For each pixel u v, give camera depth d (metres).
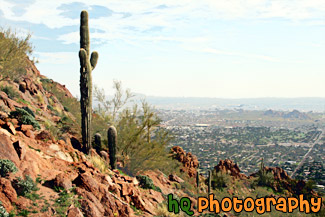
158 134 27.64
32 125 18.53
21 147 14.09
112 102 32.78
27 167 13.77
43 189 13.30
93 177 16.38
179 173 32.69
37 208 11.90
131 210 15.76
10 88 23.39
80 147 21.45
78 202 13.22
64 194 13.35
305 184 40.47
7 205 11.23
